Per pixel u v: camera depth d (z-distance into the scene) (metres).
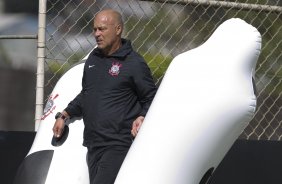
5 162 18.69
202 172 14.61
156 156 14.16
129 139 15.27
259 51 14.74
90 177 15.54
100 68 15.38
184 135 14.20
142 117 15.07
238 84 14.43
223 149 14.84
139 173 14.15
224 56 14.52
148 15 19.98
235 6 20.14
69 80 16.89
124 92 15.27
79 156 15.85
